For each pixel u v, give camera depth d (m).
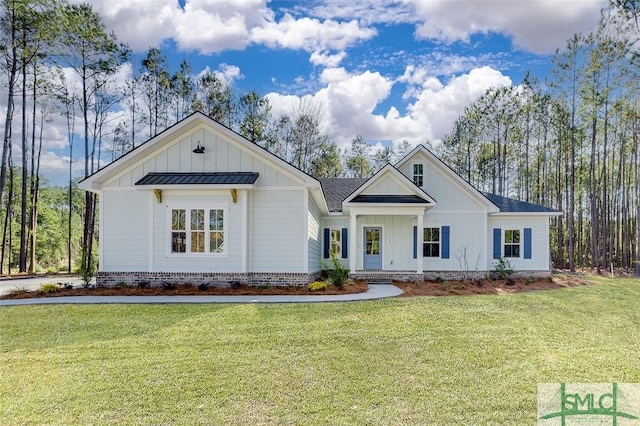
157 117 27.80
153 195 13.45
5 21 19.80
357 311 9.58
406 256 17.84
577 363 6.14
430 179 17.78
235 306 10.12
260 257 13.45
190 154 13.81
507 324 8.51
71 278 18.41
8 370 5.88
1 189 20.25
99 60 22.95
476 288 14.34
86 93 23.53
